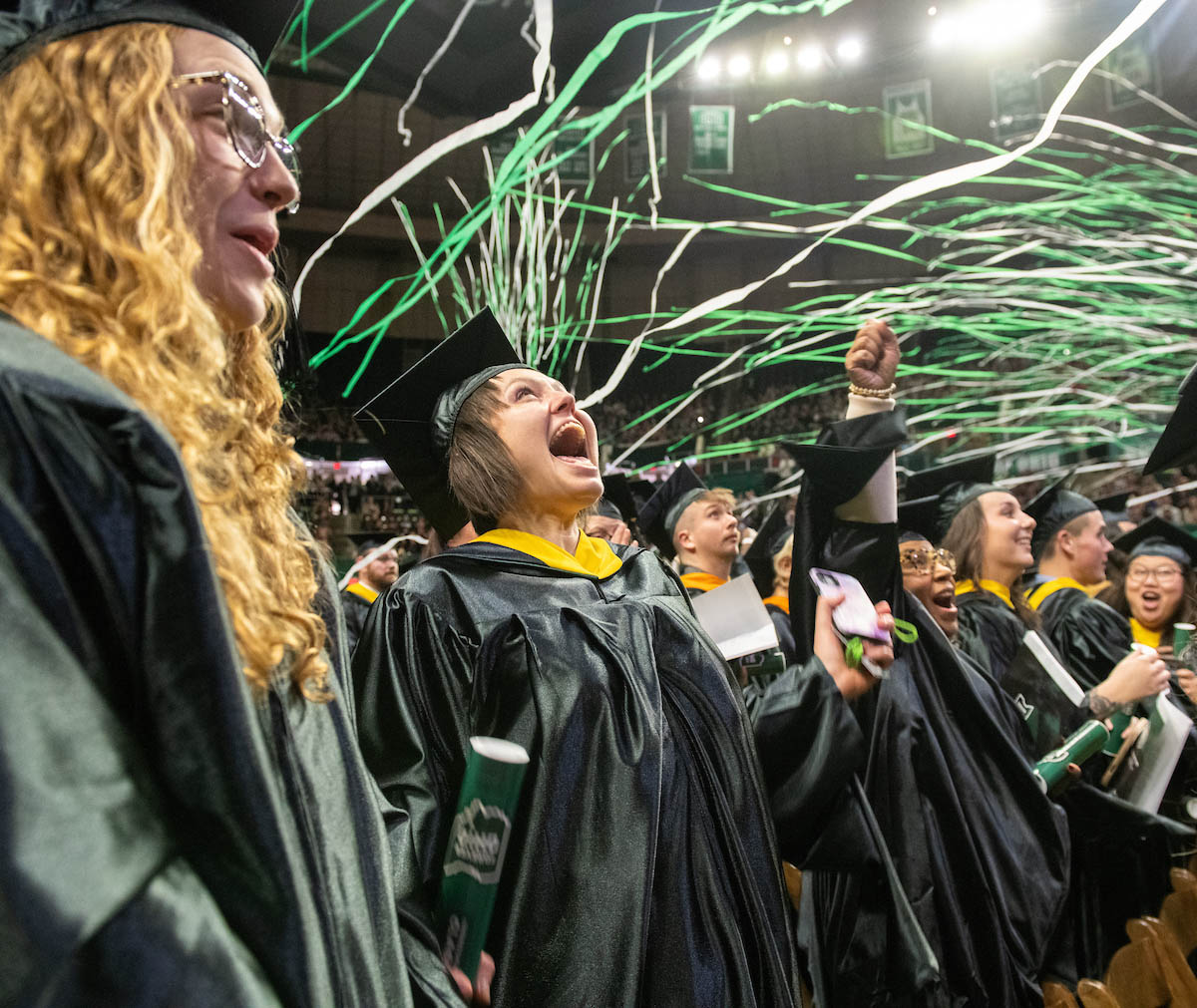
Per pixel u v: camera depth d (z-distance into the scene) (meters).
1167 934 2.84
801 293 19.80
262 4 1.16
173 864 0.68
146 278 0.92
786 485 16.36
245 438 1.21
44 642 0.66
